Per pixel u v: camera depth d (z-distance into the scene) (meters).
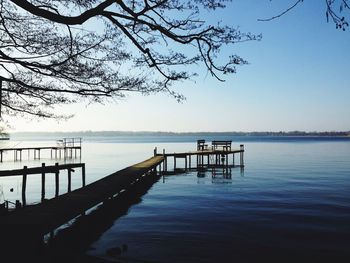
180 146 93.19
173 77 7.25
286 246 8.88
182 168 34.97
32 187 22.16
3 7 8.23
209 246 8.89
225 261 7.75
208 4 6.62
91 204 10.34
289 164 37.34
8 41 8.59
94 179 26.45
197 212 13.41
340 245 8.96
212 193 18.41
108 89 8.72
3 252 6.34
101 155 58.75
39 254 6.92
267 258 7.98
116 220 12.12
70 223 11.73
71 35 7.86
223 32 6.56
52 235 10.12
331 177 25.28
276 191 18.80
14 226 7.35
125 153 64.19
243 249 8.64
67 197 11.15
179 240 9.48
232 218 12.23
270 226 11.01
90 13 5.36
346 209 13.70
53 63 8.63
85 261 7.42
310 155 53.53
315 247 8.80
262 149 75.19
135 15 5.80
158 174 28.83
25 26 8.49
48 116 10.89
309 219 11.96
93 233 10.34
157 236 9.91
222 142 36.19
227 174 28.14
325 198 16.38
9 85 9.30
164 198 16.92
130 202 15.82
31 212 8.85
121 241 9.44
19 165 39.22
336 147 85.06
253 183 22.38
